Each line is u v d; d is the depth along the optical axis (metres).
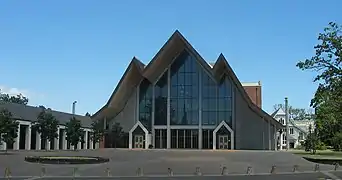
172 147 57.34
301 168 31.08
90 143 71.25
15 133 41.84
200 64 56.81
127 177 24.48
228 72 55.34
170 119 57.94
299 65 35.91
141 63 56.47
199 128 57.19
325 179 24.03
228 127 55.56
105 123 59.38
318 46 35.22
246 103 56.56
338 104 35.69
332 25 34.97
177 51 57.09
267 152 45.25
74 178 23.48
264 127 56.38
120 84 54.59
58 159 30.83
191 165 31.50
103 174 25.78
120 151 44.47
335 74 34.81
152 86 58.84
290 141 106.81
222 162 34.03
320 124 38.00
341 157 45.53
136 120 58.59
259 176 25.62
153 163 32.44
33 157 31.88
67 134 55.09
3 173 25.27
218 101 57.34
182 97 58.12
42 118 50.81
